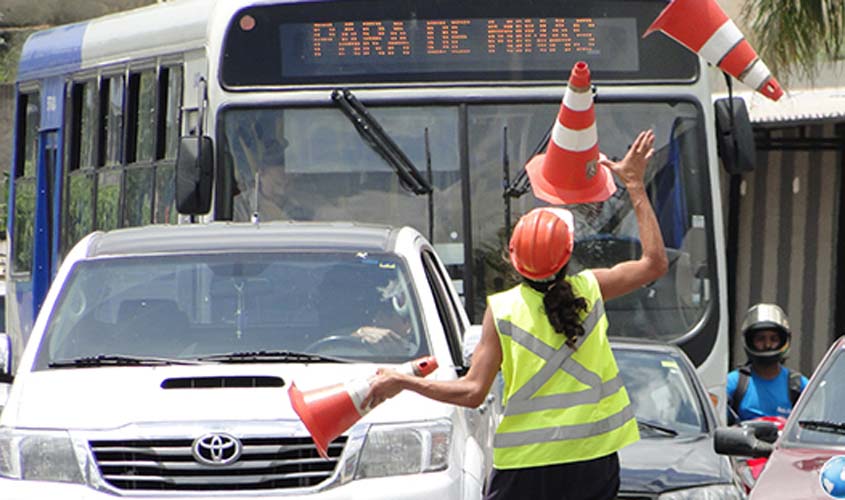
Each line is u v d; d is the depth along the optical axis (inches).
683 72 1501.0
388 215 1475.1
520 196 1477.6
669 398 1293.1
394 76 1488.7
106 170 1715.1
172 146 1567.4
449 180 1476.4
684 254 1481.3
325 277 1081.4
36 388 992.9
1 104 5027.1
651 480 1148.5
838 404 1072.8
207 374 986.7
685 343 1466.5
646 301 1473.9
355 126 1480.1
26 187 1979.6
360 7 1496.1
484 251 1470.2
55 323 1066.1
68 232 1817.2
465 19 1494.8
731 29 900.0
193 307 1072.8
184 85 1545.3
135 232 1154.0
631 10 1499.8
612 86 1489.9
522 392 813.9
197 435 946.7
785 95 2213.3
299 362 1015.6
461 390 816.3
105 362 1029.8
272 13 1496.1
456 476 951.6
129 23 1692.9
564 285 815.7
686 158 1491.1
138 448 947.3
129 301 1075.9
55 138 1873.8
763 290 2321.6
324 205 1475.1
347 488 939.3
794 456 1009.5
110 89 1720.0
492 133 1485.0
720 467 1168.8
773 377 1521.9
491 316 820.6
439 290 1123.3
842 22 1918.1
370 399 815.1
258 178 1473.9
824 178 2252.7
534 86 1488.7
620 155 1486.2
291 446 946.7
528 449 809.5
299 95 1485.0
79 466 946.7
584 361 816.3
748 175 2336.4
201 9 1545.3
